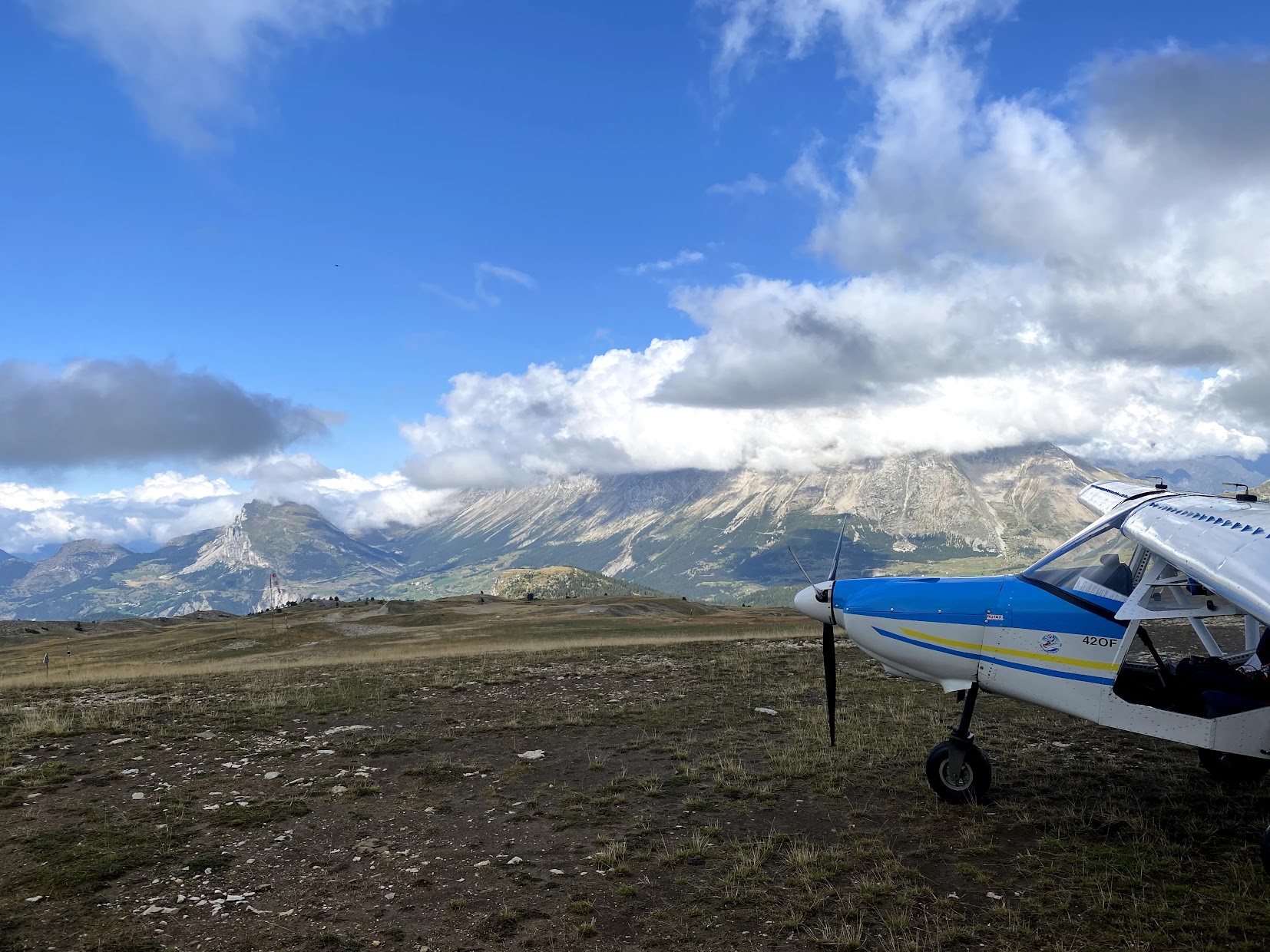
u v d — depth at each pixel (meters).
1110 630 4.75
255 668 14.88
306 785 5.75
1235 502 4.52
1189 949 3.32
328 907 3.89
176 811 5.22
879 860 4.17
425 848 4.56
